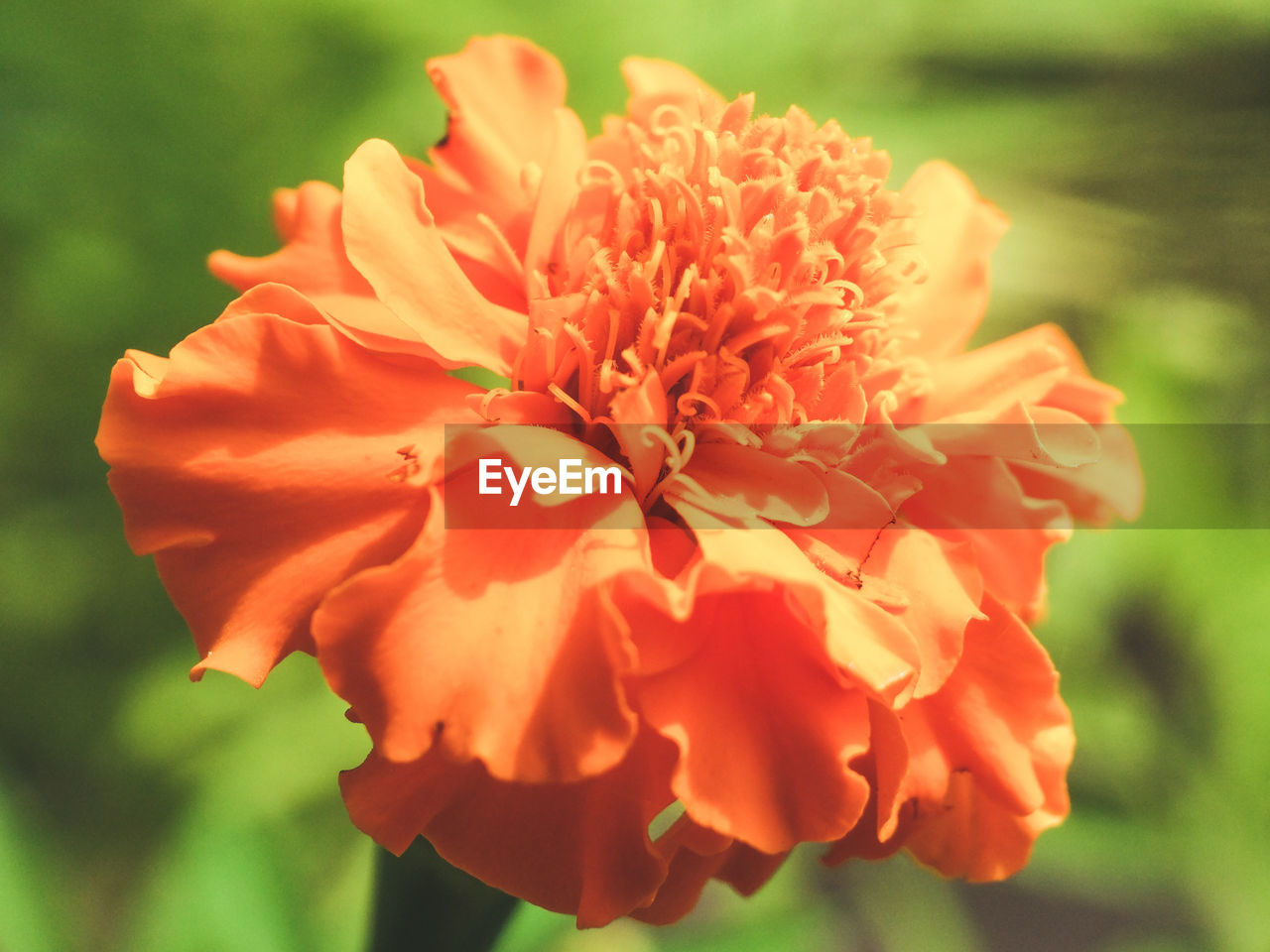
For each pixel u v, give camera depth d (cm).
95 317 29
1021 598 13
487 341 12
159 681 29
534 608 11
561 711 11
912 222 14
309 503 12
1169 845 28
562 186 13
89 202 29
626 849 11
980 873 13
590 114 29
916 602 12
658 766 12
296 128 29
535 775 11
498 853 11
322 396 12
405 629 11
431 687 11
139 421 11
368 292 13
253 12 28
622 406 12
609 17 29
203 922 18
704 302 12
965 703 12
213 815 21
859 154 13
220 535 11
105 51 28
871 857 13
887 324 13
